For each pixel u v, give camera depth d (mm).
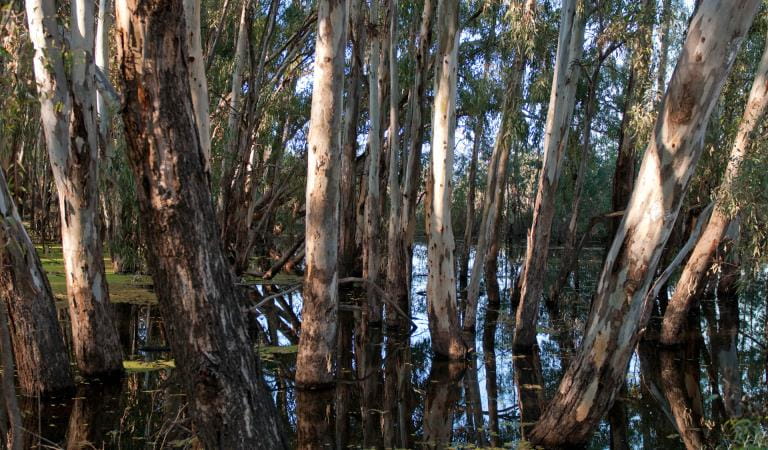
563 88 10344
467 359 10477
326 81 7648
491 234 16203
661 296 17406
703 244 10922
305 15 20531
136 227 13344
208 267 3271
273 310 15070
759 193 9523
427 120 20859
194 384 3289
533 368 10070
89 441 6086
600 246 33812
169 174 3178
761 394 8359
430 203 10289
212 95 19203
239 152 16047
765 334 11758
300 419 7414
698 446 6637
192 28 7590
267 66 20969
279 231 26516
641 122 11898
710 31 4859
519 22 11781
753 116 9875
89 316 7840
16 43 5859
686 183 5281
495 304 16391
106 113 10703
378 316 13461
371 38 14469
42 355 7098
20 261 6547
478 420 7559
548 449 6094
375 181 13719
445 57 9852
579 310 15320
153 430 6383
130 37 3121
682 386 9133
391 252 13422
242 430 3332
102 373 7930
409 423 7453
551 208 10695
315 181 7883
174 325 3287
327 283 8117
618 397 8578
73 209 7645
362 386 8961
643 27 12289
